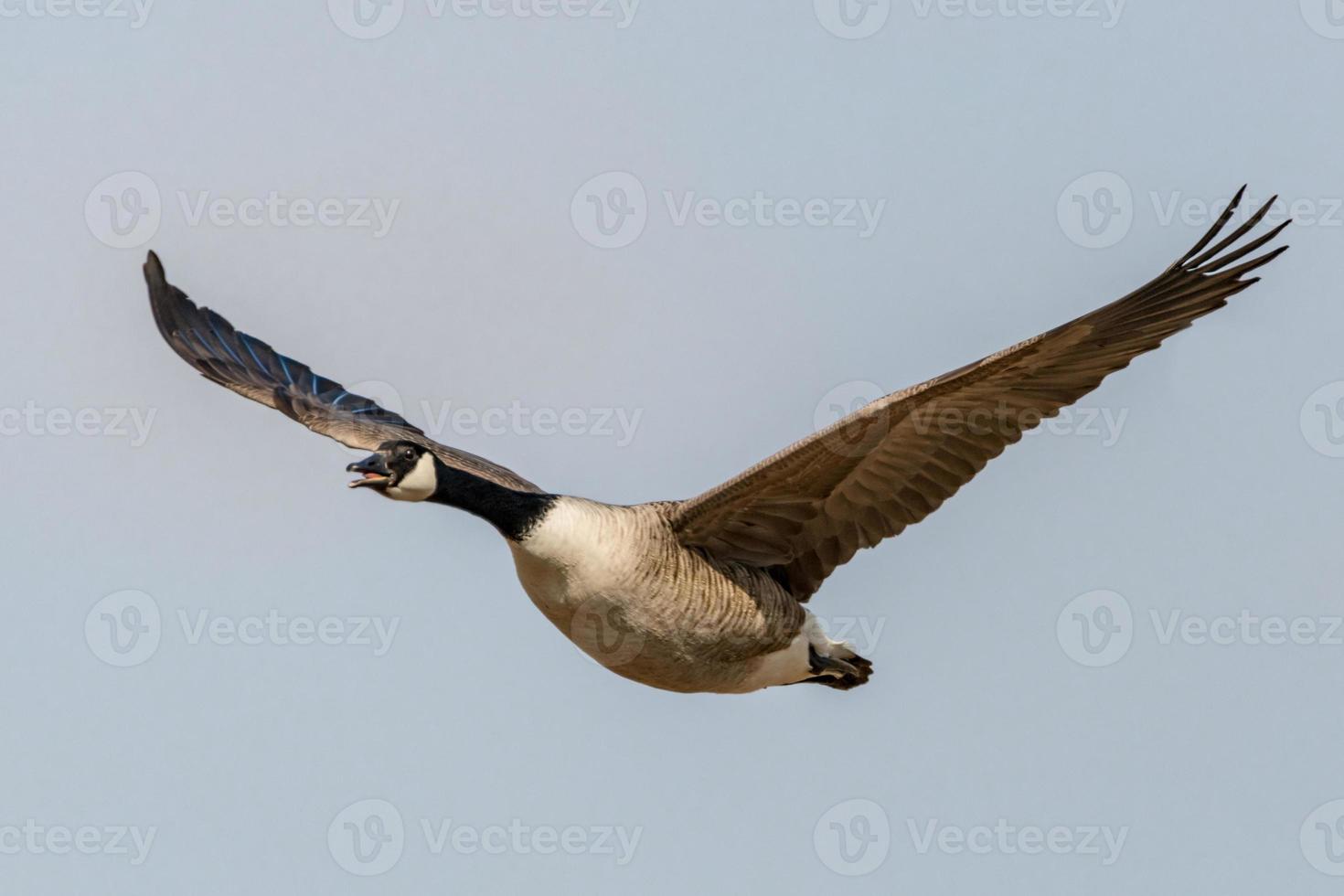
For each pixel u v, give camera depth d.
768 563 14.40
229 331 17.89
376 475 13.55
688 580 13.68
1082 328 12.32
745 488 13.48
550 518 13.39
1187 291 12.57
